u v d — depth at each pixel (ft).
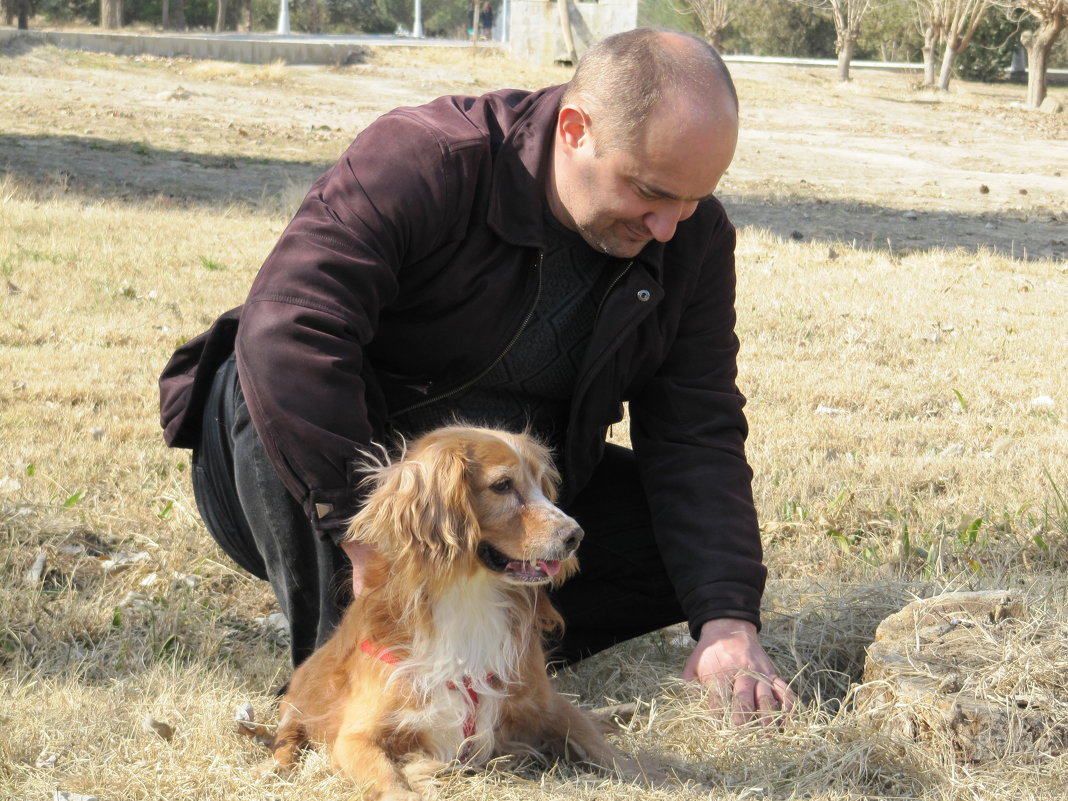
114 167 48.85
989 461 20.11
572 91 10.29
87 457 18.45
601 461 12.95
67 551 15.15
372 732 9.63
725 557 11.59
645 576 12.52
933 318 32.01
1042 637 11.44
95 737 10.32
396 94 91.91
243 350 10.13
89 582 14.53
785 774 10.22
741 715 11.04
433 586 9.67
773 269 37.55
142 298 29.37
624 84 9.85
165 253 34.09
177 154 53.62
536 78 107.34
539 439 11.99
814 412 23.70
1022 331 31.19
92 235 35.32
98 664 12.42
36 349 24.75
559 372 11.53
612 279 11.19
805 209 52.08
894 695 10.94
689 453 12.02
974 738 10.27
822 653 12.98
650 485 12.17
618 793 9.43
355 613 10.08
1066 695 10.64
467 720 9.86
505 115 10.91
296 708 10.44
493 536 9.80
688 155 9.86
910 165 72.02
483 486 9.76
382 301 10.47
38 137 53.83
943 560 15.52
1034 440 21.61
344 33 219.41
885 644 11.70
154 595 14.33
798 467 19.69
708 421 12.14
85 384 22.35
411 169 10.37
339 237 10.19
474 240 10.69
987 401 24.49
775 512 17.53
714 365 12.28
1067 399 24.79
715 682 11.21
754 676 11.17
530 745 10.49
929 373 26.81
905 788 9.92
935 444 21.61
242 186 47.60
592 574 12.59
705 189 10.21
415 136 10.50
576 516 12.62
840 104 107.76
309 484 10.01
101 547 15.57
